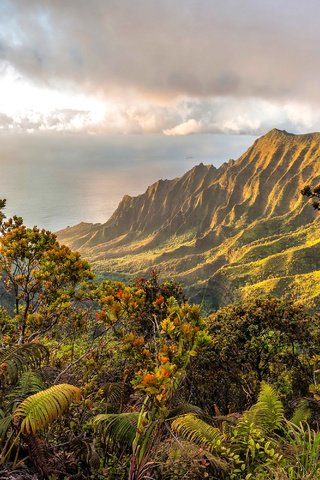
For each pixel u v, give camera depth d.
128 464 3.80
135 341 3.84
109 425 3.91
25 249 7.83
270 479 3.61
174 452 3.63
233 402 15.18
